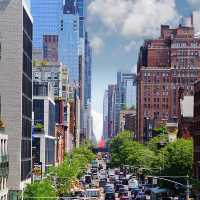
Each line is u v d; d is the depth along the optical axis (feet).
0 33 543.80
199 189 595.88
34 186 460.96
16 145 538.47
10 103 542.57
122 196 647.15
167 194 581.53
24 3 561.43
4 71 543.80
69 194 627.46
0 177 448.65
